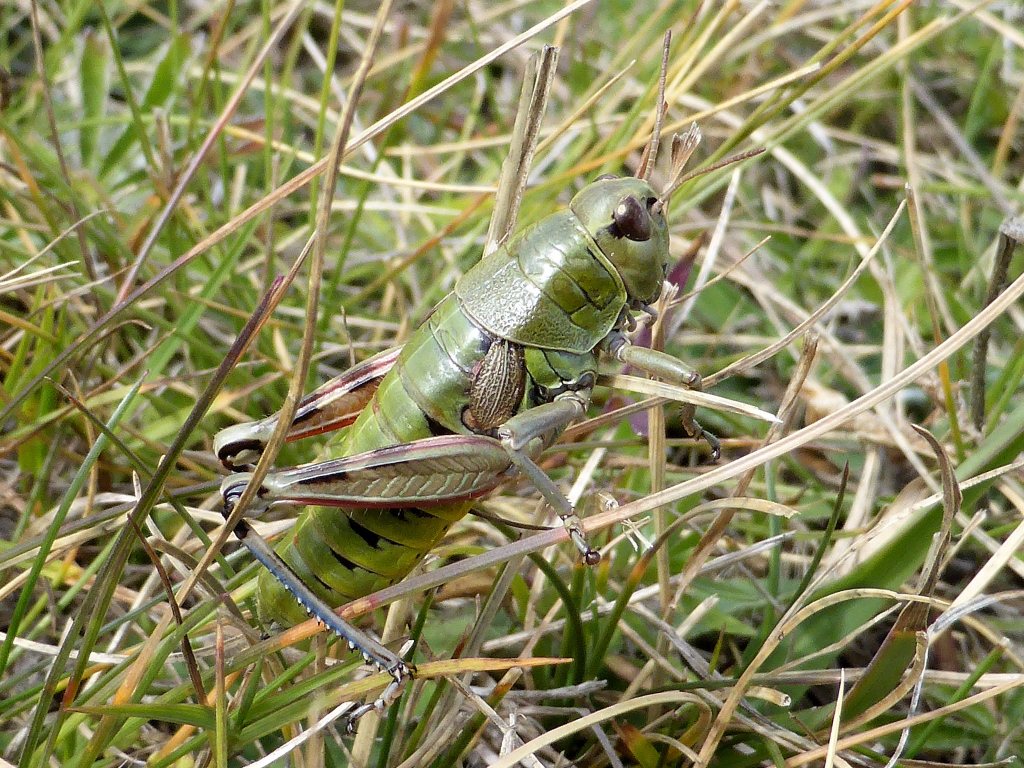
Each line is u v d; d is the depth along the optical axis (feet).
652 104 0.65
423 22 0.85
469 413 0.49
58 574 0.53
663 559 0.51
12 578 0.53
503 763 0.47
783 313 0.64
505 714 0.50
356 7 0.87
